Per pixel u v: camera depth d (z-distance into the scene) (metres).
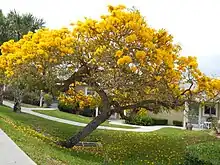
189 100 12.91
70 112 33.22
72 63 12.61
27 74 12.62
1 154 8.05
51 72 12.41
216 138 17.30
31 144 10.11
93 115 32.75
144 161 12.07
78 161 9.96
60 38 12.29
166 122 31.58
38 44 12.21
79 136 13.51
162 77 12.19
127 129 22.58
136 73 11.86
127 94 12.92
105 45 11.92
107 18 11.92
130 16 11.91
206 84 12.85
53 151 10.34
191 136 18.08
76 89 17.73
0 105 30.11
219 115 28.34
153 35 12.49
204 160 8.51
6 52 13.95
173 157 12.91
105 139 16.41
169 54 12.41
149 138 17.23
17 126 14.78
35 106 37.34
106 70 11.84
